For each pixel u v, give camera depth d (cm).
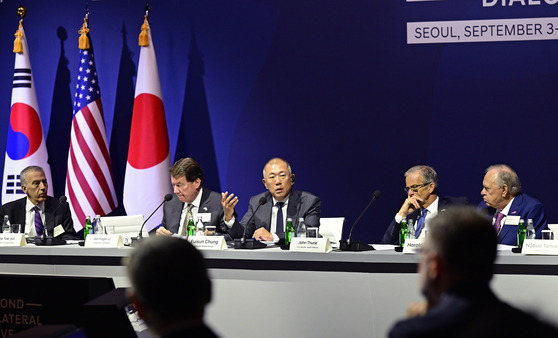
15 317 488
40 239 893
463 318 249
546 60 1255
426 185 938
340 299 724
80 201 1278
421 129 1291
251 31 1341
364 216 1307
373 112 1306
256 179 1348
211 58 1356
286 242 830
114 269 816
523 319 236
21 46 1320
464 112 1279
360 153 1311
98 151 1295
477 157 1276
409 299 704
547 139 1256
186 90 1366
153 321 248
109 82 1385
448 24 1280
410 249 709
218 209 1020
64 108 1398
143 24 1316
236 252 762
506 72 1266
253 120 1345
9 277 486
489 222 274
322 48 1320
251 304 752
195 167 1020
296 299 739
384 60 1300
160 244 253
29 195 1106
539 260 675
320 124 1323
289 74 1331
